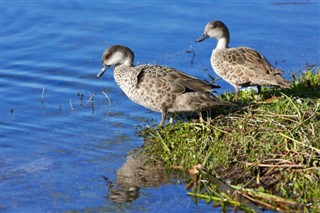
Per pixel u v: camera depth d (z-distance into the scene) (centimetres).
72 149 1333
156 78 1338
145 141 1355
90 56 1772
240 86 1462
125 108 1512
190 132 1311
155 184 1192
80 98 1564
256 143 1232
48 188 1188
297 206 1085
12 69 1695
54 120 1457
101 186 1192
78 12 2008
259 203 1101
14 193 1172
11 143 1358
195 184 1177
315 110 1313
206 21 1962
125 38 1875
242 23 1958
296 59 1752
